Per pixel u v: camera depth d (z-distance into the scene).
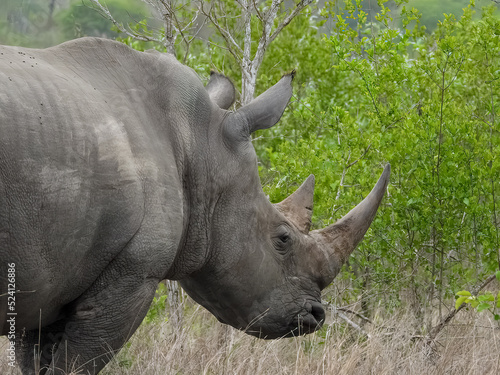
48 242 12.78
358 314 20.61
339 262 16.59
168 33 21.55
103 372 16.09
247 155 15.67
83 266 13.54
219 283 15.83
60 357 13.95
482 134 22.41
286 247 16.12
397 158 21.17
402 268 21.70
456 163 20.98
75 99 13.29
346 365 16.66
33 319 13.63
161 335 18.55
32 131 12.42
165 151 14.47
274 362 17.25
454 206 21.41
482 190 21.16
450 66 22.31
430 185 20.83
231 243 15.60
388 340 18.92
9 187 12.18
